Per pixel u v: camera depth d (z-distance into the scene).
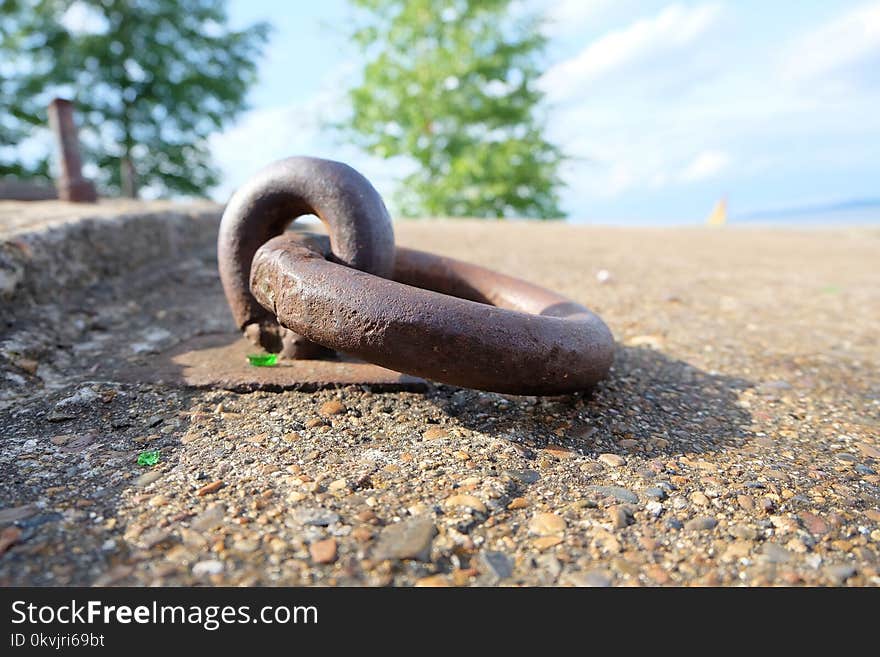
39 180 1.94
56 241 0.43
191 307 0.47
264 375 0.32
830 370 0.40
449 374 0.25
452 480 0.24
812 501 0.24
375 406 0.30
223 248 0.34
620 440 0.29
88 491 0.22
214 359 0.35
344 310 0.25
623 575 0.19
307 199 0.32
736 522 0.22
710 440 0.29
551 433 0.29
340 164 0.32
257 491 0.23
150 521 0.21
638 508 0.23
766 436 0.30
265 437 0.27
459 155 2.41
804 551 0.21
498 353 0.25
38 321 0.38
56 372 0.34
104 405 0.30
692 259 0.89
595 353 0.28
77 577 0.18
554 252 0.85
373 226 0.31
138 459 0.25
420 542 0.20
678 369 0.39
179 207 0.73
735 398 0.35
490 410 0.30
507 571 0.19
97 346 0.38
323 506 0.22
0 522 0.20
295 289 0.27
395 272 0.39
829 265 0.91
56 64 1.91
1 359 0.33
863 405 0.35
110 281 0.49
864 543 0.21
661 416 0.31
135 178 2.09
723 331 0.48
